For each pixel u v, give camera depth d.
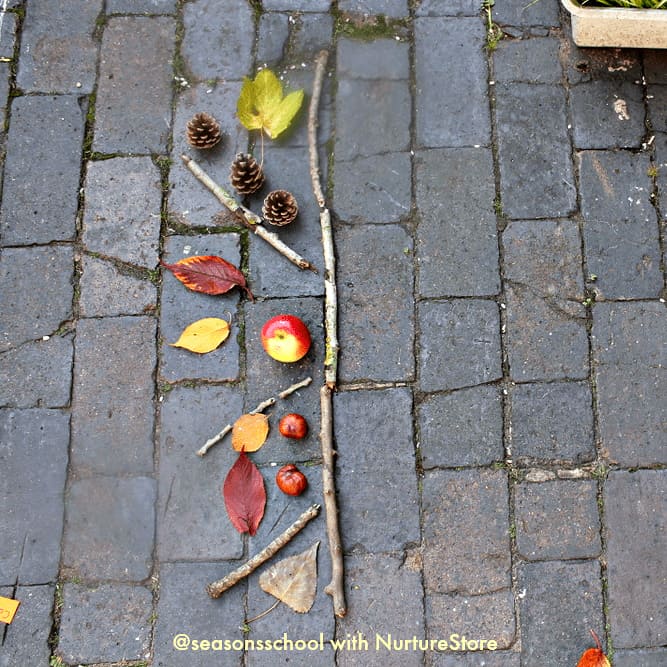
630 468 2.07
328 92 2.29
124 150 2.25
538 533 2.04
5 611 2.02
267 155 2.24
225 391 2.12
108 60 2.31
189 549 2.05
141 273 2.18
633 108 2.26
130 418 2.11
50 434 2.10
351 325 2.14
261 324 2.15
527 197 2.21
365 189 2.22
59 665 2.00
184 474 2.08
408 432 2.09
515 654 2.00
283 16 2.34
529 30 2.32
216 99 2.29
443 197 2.21
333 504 2.02
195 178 2.23
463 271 2.17
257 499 2.04
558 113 2.26
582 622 2.01
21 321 2.15
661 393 2.11
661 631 2.00
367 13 2.33
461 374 2.12
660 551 2.04
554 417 2.10
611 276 2.17
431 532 2.04
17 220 2.21
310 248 2.19
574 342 2.13
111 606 2.02
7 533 2.05
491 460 2.08
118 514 2.06
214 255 2.18
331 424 2.08
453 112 2.27
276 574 2.02
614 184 2.22
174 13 2.34
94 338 2.15
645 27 2.18
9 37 2.32
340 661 2.00
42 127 2.27
